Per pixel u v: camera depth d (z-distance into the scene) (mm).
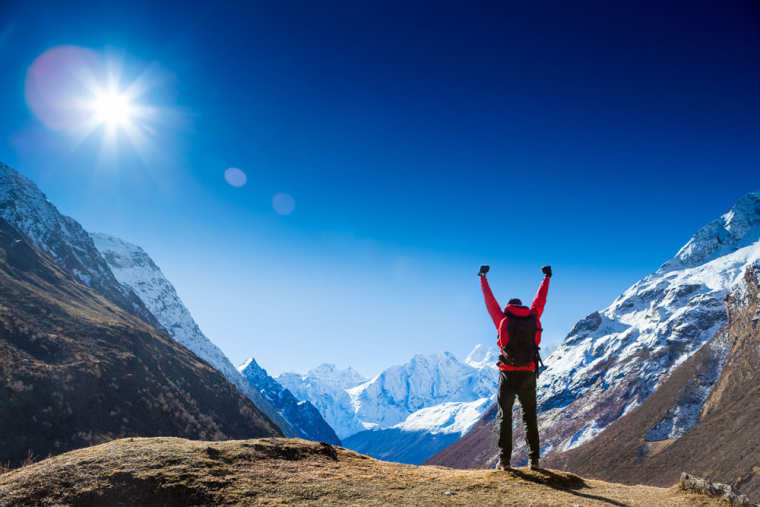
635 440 172375
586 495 7859
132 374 74000
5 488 6812
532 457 9227
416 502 6941
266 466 8469
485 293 9320
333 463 9359
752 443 113250
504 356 9062
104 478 7242
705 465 123688
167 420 68812
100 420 57281
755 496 91688
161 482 7168
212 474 7660
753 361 160625
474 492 7602
